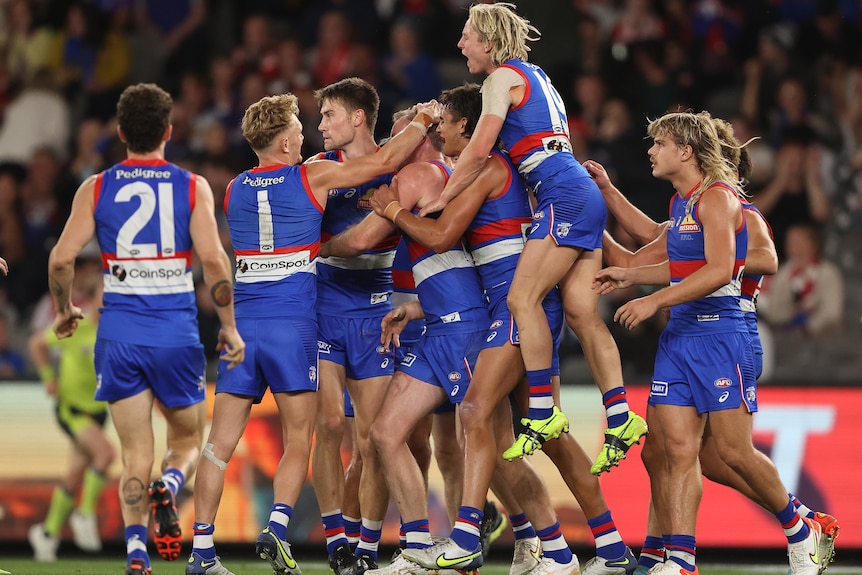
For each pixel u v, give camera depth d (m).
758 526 29.36
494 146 21.61
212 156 41.44
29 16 48.84
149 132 19.41
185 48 48.03
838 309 38.62
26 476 30.69
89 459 30.61
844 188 42.25
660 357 21.23
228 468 30.02
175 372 19.47
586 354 21.03
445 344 21.11
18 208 43.09
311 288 21.14
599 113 42.56
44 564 27.97
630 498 29.38
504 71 20.47
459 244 21.44
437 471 29.41
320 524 30.00
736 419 20.70
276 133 21.14
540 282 20.12
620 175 40.47
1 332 38.97
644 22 44.84
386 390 22.44
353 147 22.20
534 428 19.89
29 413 30.91
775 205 41.31
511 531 30.42
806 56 44.88
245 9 49.72
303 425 21.00
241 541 29.70
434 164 21.69
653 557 22.05
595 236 20.56
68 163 45.19
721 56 44.38
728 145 22.34
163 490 18.67
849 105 43.94
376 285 22.80
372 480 22.19
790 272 38.91
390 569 21.22
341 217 22.62
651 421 21.59
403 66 44.75
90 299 34.00
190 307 19.67
